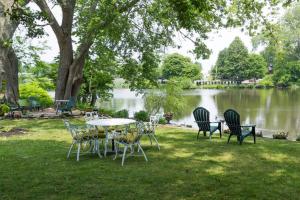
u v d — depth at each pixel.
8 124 12.87
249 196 5.22
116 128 9.44
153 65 19.47
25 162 7.27
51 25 16.59
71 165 7.03
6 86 17.34
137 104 32.19
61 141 9.62
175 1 7.85
